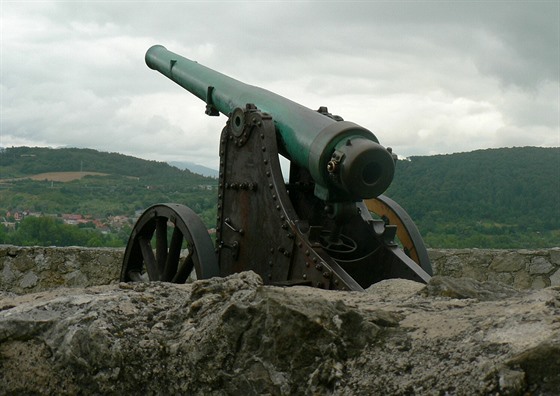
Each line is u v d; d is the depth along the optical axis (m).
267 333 2.38
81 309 2.74
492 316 2.29
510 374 1.95
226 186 5.68
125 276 6.67
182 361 2.50
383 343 2.30
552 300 2.32
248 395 2.37
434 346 2.21
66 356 2.63
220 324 2.46
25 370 2.69
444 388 2.05
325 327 2.33
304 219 5.53
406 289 3.22
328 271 4.67
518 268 8.45
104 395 2.57
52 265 8.71
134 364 2.55
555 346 1.95
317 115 5.36
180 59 7.81
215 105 6.78
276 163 5.26
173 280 5.98
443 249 8.74
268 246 5.21
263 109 5.77
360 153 4.75
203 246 5.54
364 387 2.20
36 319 2.73
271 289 2.50
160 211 6.07
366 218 5.39
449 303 2.58
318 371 2.29
